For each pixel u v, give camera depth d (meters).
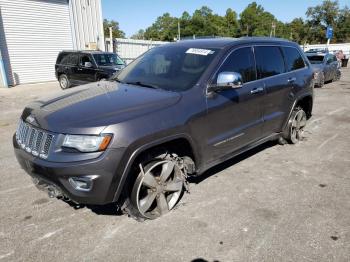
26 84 16.61
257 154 5.19
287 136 5.42
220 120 3.71
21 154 3.04
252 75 4.29
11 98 11.71
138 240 2.93
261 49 4.56
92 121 2.75
